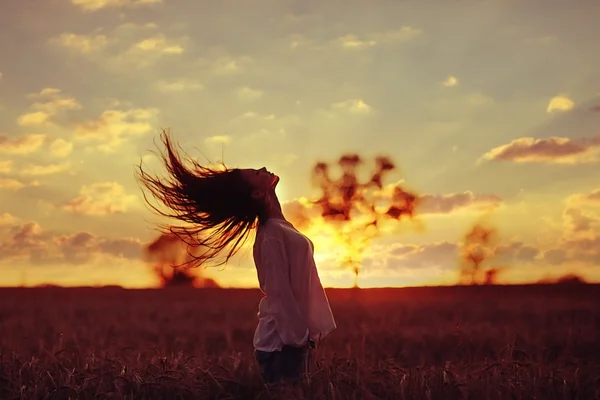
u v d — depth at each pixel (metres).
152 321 26.30
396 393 7.07
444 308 32.25
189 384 7.32
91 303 43.44
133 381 7.34
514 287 55.78
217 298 53.75
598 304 34.03
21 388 7.19
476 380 7.38
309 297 7.52
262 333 7.52
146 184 7.79
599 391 7.19
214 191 7.64
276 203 7.80
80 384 7.73
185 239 7.78
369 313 28.52
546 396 7.16
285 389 6.90
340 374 7.29
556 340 15.88
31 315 30.20
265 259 7.48
